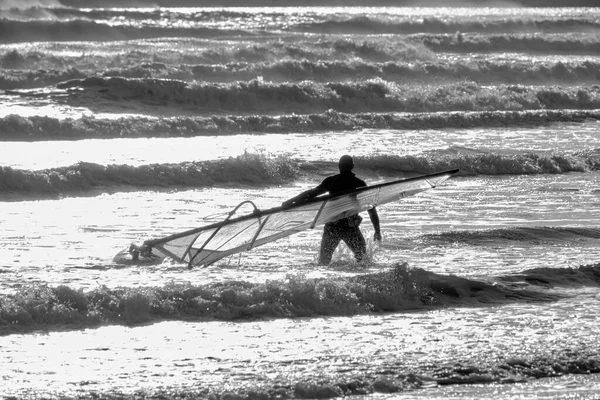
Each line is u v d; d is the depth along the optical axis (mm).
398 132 95250
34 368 27406
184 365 27969
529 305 36719
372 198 40750
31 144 79000
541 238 50406
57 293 33656
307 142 86562
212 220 55250
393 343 30703
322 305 35281
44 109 94688
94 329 31938
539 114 105438
